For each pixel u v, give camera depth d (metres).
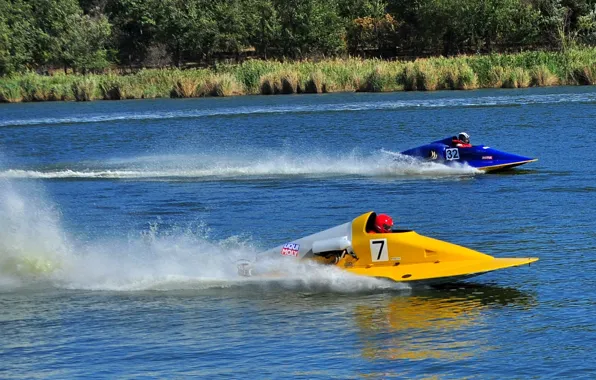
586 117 55.94
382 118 62.81
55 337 16.23
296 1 128.12
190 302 18.20
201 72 102.50
